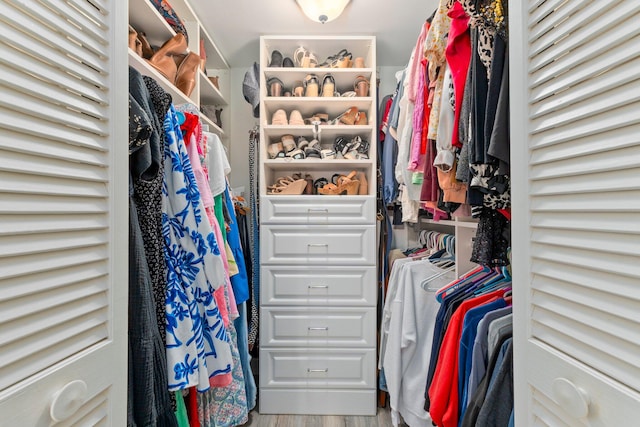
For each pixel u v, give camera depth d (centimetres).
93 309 49
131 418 64
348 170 205
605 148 42
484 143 75
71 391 43
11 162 38
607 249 41
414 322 132
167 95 81
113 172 54
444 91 95
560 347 49
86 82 50
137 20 115
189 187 87
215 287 88
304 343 168
